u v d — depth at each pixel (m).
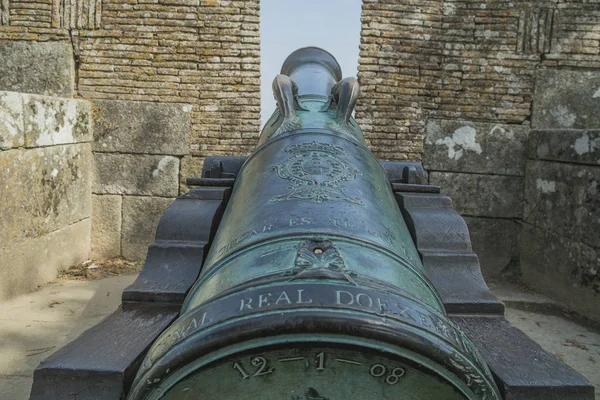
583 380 1.53
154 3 5.34
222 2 5.34
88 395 1.48
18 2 5.27
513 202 5.38
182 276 2.11
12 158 4.06
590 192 4.18
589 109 5.34
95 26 5.33
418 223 2.38
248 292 1.14
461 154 5.42
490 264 5.45
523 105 5.38
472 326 1.89
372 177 2.09
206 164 3.39
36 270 4.48
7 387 2.83
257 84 5.41
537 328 3.98
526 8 5.31
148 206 5.49
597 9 5.27
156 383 1.08
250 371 1.08
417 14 5.36
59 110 4.71
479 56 5.37
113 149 5.42
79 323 3.75
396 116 5.43
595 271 4.11
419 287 1.35
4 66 5.31
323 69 3.91
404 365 1.06
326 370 1.07
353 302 1.07
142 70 5.39
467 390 1.08
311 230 1.46
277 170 2.01
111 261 5.43
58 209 4.79
